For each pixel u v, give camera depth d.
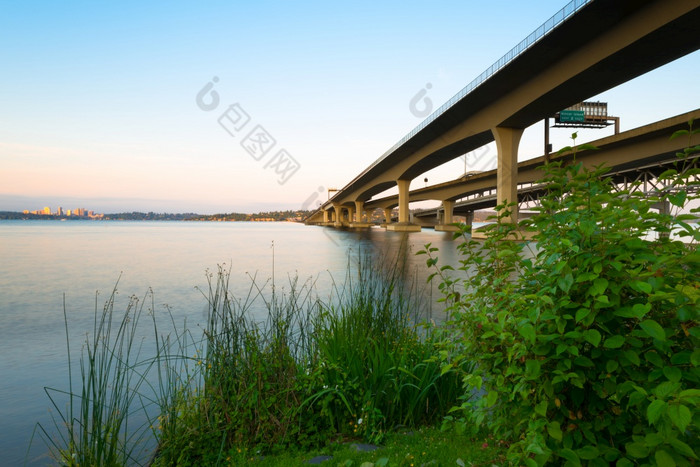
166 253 32.84
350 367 3.67
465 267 2.64
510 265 2.40
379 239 55.62
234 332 3.81
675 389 1.30
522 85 37.59
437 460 2.70
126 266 22.98
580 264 1.82
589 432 1.81
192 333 8.18
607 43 27.52
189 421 3.25
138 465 3.18
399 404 3.58
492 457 2.58
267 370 3.65
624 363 1.69
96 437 2.82
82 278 18.00
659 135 36.97
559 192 2.19
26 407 4.73
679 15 22.27
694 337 1.69
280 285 15.07
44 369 6.13
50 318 10.04
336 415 3.52
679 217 1.74
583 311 1.65
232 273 19.55
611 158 43.31
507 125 42.31
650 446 1.36
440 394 3.68
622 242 1.82
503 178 43.22
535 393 2.00
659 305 1.77
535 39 30.33
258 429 3.22
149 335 8.12
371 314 4.35
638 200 1.95
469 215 140.75
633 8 24.95
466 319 2.50
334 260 25.41
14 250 35.62
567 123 73.94
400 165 81.62
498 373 2.27
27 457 3.48
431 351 3.95
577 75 30.58
